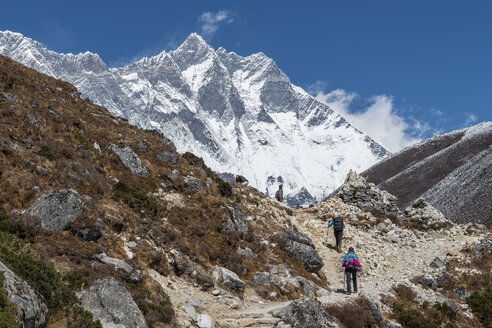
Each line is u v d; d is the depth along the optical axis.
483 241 31.62
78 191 17.56
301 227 30.39
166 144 27.78
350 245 28.91
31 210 14.01
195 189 23.42
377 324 17.59
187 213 21.03
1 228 12.20
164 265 15.79
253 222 24.70
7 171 15.89
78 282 11.27
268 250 21.78
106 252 14.01
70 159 19.55
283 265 20.94
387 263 27.80
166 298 13.27
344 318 16.55
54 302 10.08
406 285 23.38
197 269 16.62
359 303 18.11
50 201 14.31
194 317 13.29
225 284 16.69
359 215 34.53
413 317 18.88
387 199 37.53
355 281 20.55
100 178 19.61
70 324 9.90
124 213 17.36
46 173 17.05
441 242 32.78
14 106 19.81
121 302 11.23
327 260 25.95
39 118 20.55
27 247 11.52
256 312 15.02
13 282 9.16
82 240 13.94
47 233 13.30
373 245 30.27
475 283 26.52
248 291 17.55
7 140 17.50
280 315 14.71
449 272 27.30
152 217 18.89
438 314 20.92
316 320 14.63
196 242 18.56
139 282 13.01
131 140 25.34
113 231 15.68
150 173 23.39
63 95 27.34
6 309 8.17
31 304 9.08
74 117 23.69
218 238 20.05
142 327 11.03
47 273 10.74
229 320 13.84
